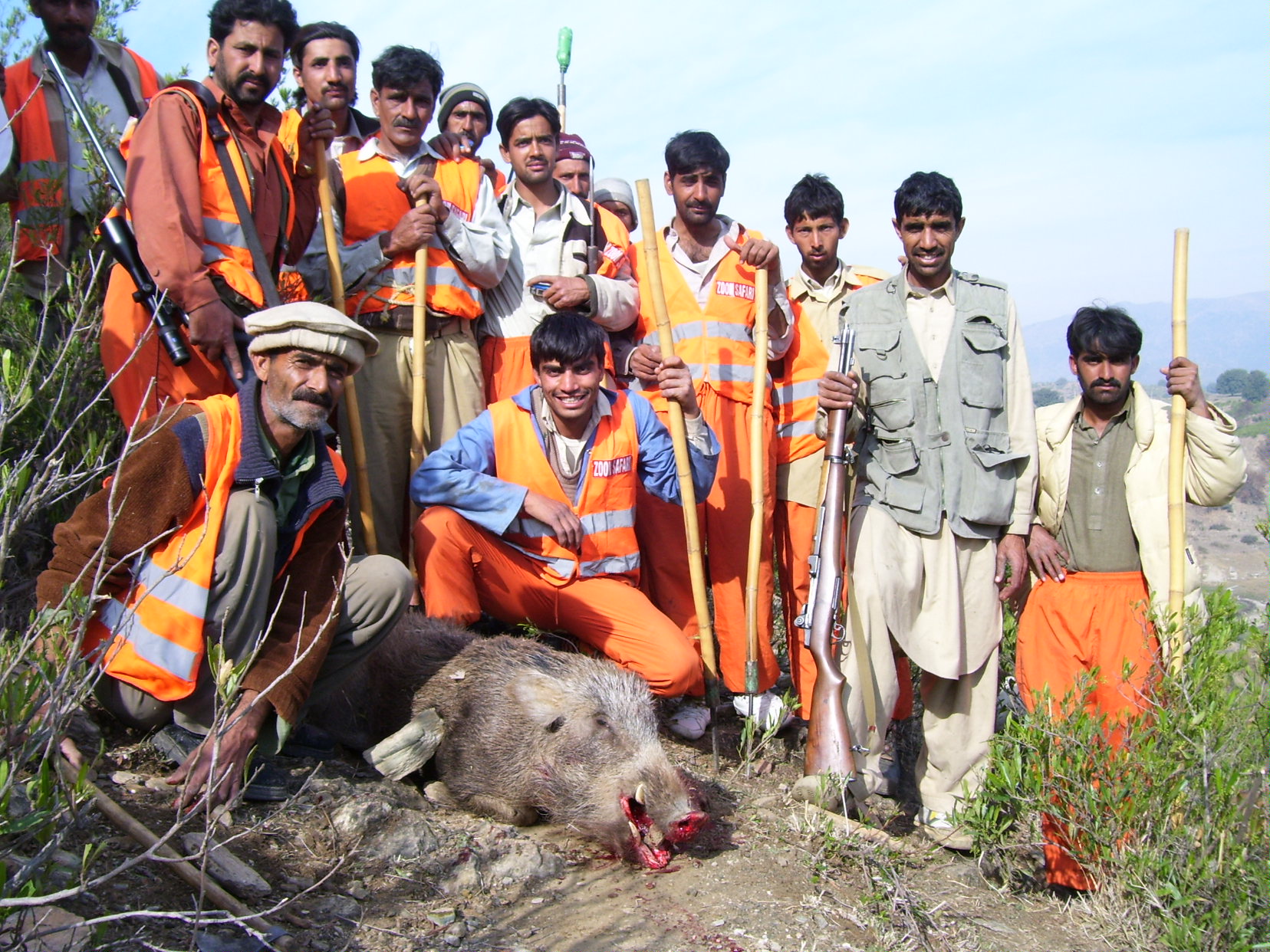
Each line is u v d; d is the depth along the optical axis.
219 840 3.52
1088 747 4.38
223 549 3.62
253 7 4.45
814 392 5.88
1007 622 6.54
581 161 6.28
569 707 4.34
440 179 5.53
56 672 2.79
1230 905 3.84
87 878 3.12
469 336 5.58
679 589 5.73
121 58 5.42
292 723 3.69
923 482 4.77
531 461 5.09
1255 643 4.36
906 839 4.96
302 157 5.12
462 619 5.13
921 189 4.80
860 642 4.73
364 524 5.16
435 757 4.60
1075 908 4.30
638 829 4.10
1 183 4.89
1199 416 4.69
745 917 3.79
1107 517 4.86
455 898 3.67
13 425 4.44
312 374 3.64
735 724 5.88
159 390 4.33
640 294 5.86
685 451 5.21
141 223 4.16
